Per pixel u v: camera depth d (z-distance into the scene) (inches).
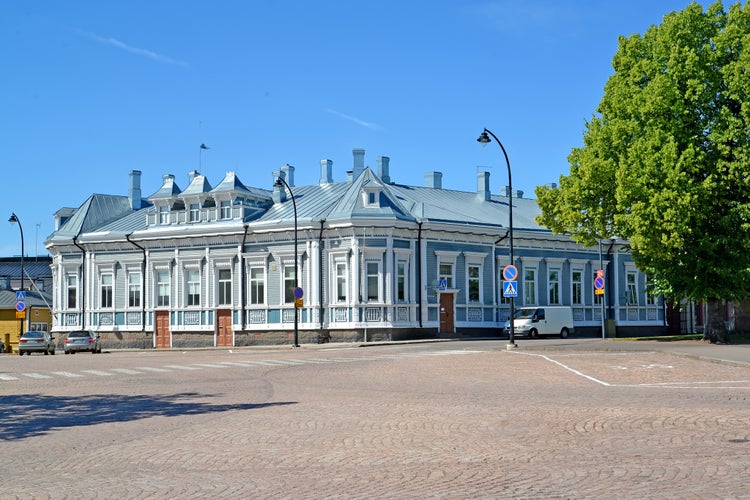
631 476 349.1
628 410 561.0
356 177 2301.9
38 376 992.2
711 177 1363.2
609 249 2352.4
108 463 410.6
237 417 573.3
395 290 1953.7
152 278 2244.1
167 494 336.8
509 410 577.0
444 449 427.8
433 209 2140.7
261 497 328.2
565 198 1562.5
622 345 1413.6
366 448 435.8
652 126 1417.3
